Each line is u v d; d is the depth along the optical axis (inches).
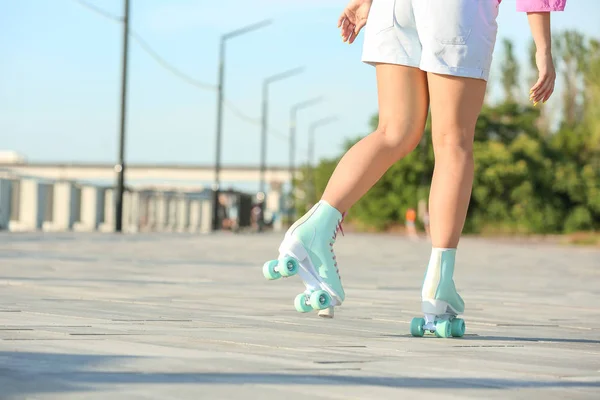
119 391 101.3
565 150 3388.3
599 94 3107.8
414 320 189.6
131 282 349.1
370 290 357.4
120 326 178.2
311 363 131.2
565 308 296.8
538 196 3238.2
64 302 239.0
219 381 110.7
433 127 201.0
